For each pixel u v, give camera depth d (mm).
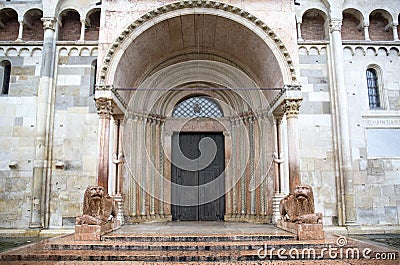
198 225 13844
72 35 17984
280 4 13492
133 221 14883
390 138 16562
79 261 8281
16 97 16594
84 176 15938
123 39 13031
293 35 13250
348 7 17641
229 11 13359
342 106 16203
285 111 13000
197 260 8195
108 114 12688
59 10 17328
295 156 12547
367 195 16047
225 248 9016
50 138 16141
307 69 16844
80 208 15688
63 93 16578
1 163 16078
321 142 16281
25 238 14305
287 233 10625
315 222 10219
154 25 13305
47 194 15734
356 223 15492
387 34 18203
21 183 15898
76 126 16328
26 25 17734
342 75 16453
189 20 13680
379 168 16281
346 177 15711
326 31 17469
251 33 13438
